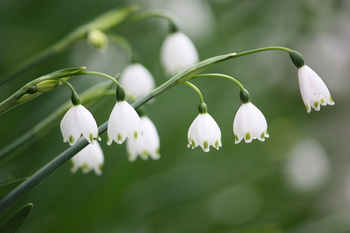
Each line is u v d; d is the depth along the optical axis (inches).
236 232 25.9
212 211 27.8
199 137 17.9
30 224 23.0
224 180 29.0
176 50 22.9
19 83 25.1
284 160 34.4
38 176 16.9
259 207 30.7
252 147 33.1
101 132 17.5
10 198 16.8
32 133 18.7
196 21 31.6
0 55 25.9
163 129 26.9
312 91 17.9
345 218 28.9
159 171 26.7
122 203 25.4
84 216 23.8
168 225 26.1
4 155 18.6
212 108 30.2
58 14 27.2
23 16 26.6
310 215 31.8
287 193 32.4
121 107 17.4
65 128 17.3
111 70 28.1
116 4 29.3
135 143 20.1
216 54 32.4
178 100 28.4
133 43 29.5
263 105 34.6
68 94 24.8
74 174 24.0
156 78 28.3
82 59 27.5
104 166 24.9
